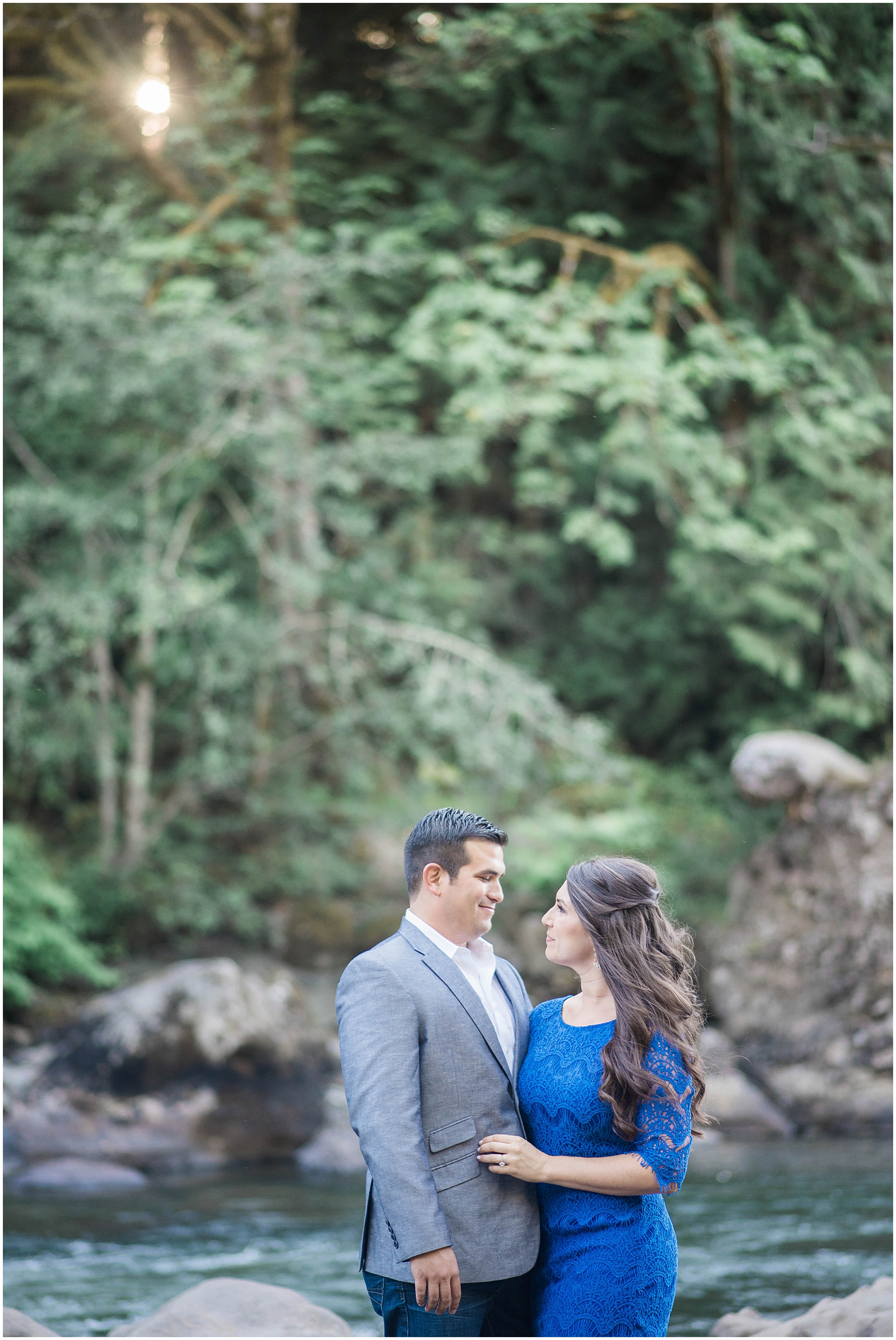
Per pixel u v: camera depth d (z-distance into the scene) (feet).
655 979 8.99
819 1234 18.90
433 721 39.65
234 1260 17.97
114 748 42.98
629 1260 8.93
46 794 43.27
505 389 40.88
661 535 55.01
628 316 40.88
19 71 41.63
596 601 57.06
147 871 41.14
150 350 35.99
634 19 40.32
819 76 35.14
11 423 38.83
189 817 44.70
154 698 46.24
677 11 39.75
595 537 43.01
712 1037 31.63
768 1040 30.96
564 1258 9.07
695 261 42.27
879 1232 18.90
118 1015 26.32
